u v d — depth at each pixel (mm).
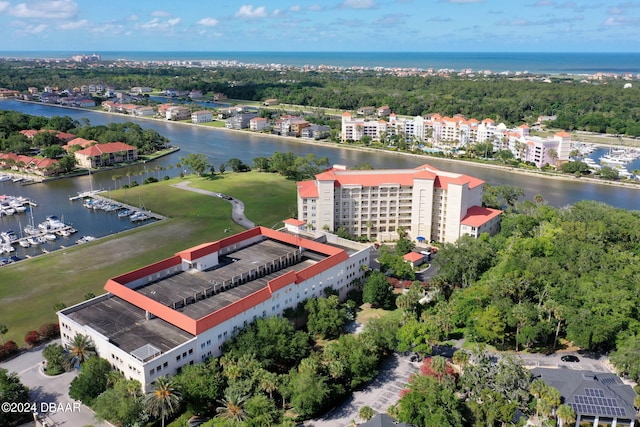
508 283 184750
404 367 167125
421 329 165000
